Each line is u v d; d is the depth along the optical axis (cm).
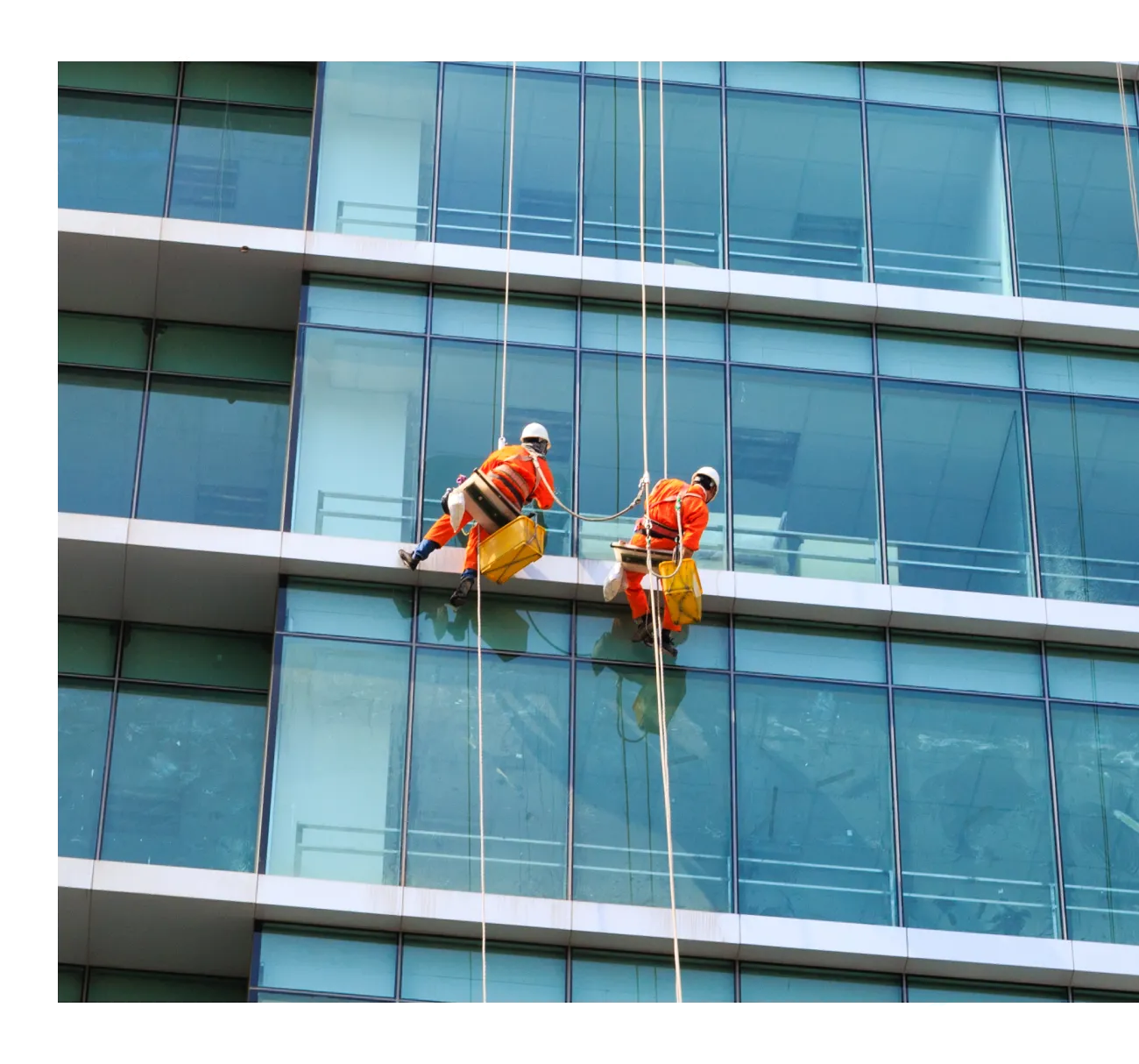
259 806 2747
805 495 2769
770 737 2638
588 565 2662
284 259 2831
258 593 2734
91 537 2625
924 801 2622
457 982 2486
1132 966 2522
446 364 2783
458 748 2575
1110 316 2897
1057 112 3034
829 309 2864
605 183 2911
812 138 2977
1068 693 2716
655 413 2789
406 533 2672
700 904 2522
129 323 3009
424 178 2888
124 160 3002
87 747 2761
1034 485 2809
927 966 2519
